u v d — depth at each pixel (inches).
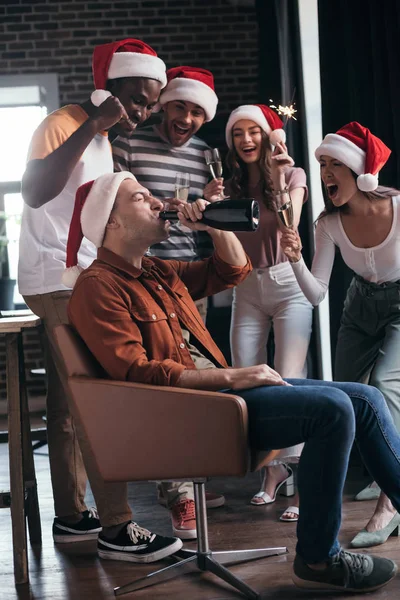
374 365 115.1
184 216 89.4
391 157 137.9
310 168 175.3
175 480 85.0
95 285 86.7
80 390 86.6
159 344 89.0
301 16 174.4
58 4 247.6
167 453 83.5
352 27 144.9
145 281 91.6
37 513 114.2
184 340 93.6
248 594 89.9
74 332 88.9
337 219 116.7
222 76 248.7
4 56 248.4
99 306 86.0
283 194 113.7
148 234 90.1
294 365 126.8
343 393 83.4
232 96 248.7
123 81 113.2
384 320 115.6
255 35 249.0
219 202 88.3
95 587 96.8
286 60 174.9
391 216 112.3
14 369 99.4
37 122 258.1
